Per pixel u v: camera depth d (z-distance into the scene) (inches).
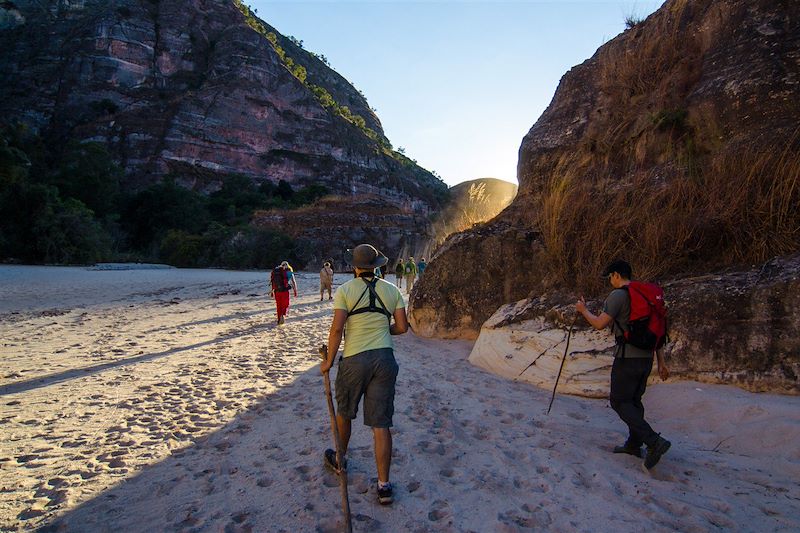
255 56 4458.7
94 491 142.5
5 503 135.1
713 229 260.1
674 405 207.6
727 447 175.2
